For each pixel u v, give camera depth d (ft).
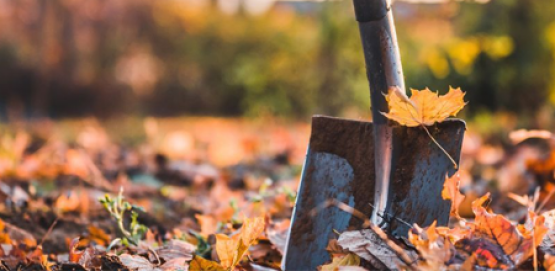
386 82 5.23
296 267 5.32
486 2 23.62
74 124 27.66
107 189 10.06
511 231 4.64
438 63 23.06
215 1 41.42
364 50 5.27
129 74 36.86
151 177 12.17
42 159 12.14
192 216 8.16
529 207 5.62
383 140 5.30
